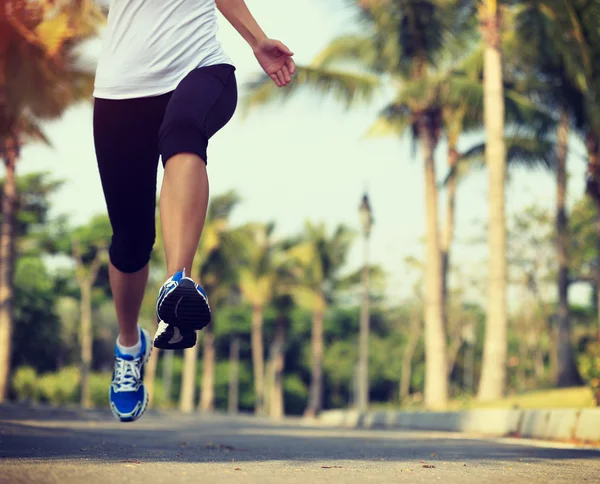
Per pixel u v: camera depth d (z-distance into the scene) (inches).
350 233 2142.0
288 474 99.1
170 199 92.7
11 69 650.2
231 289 2228.1
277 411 2288.4
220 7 107.6
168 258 91.0
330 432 399.5
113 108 105.8
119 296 116.9
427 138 877.2
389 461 134.9
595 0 445.1
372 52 835.4
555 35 495.8
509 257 1512.1
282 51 106.8
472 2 754.8
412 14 768.9
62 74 666.2
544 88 850.8
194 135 95.3
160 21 104.8
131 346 119.8
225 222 1811.0
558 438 327.6
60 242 2046.0
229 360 3216.0
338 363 3193.9
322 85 812.6
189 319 86.0
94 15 634.8
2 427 233.1
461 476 103.9
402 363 3181.6
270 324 3100.4
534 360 2123.5
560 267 927.7
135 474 91.0
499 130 684.1
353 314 3211.1
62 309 2210.9
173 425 453.1
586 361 391.5
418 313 2561.5
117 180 109.3
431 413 546.9
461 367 2952.8
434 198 868.0
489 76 688.4
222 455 138.5
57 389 1526.8
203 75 102.2
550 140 869.2
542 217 1466.5
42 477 84.0
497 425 415.2
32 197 1803.6
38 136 877.8
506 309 669.9
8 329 1032.8
